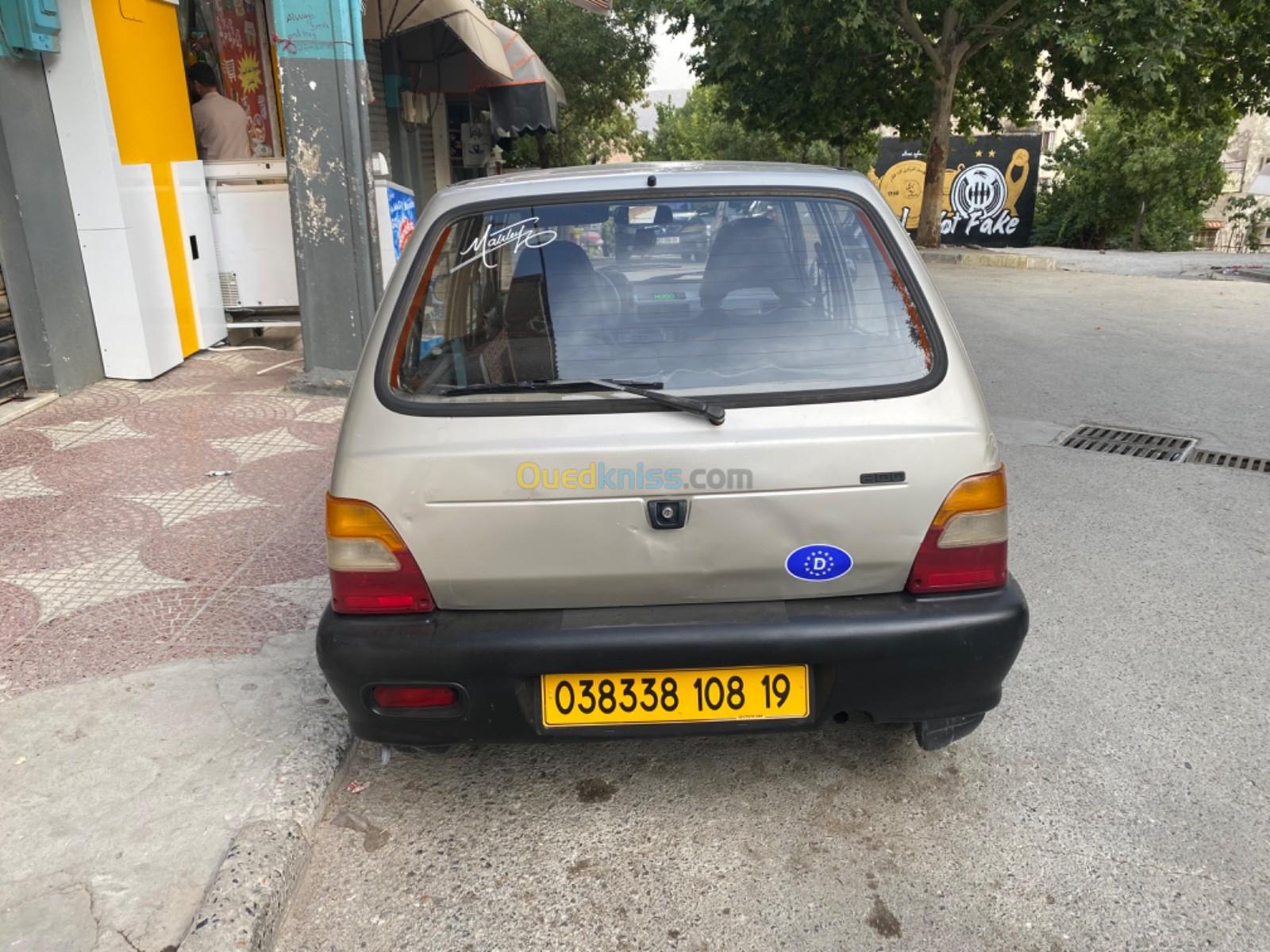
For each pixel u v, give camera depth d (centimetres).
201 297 759
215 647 344
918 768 285
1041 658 346
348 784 282
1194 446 600
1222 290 1406
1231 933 222
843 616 229
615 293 244
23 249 614
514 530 226
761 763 289
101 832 249
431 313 242
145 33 675
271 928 226
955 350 241
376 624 232
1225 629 367
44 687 319
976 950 219
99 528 450
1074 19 1600
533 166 2755
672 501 224
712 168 262
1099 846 251
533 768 289
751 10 1666
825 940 223
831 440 224
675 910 233
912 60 1911
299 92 622
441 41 1410
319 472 522
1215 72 1927
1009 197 2750
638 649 225
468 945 224
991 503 233
